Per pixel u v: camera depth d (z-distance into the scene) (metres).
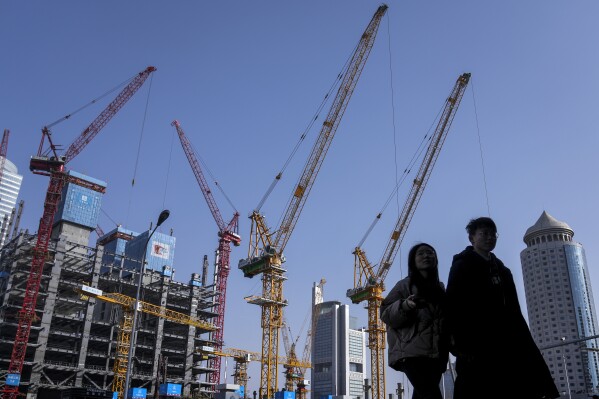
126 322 162.12
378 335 153.75
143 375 168.75
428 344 4.96
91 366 163.38
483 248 5.21
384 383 148.62
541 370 4.70
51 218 147.00
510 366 4.57
